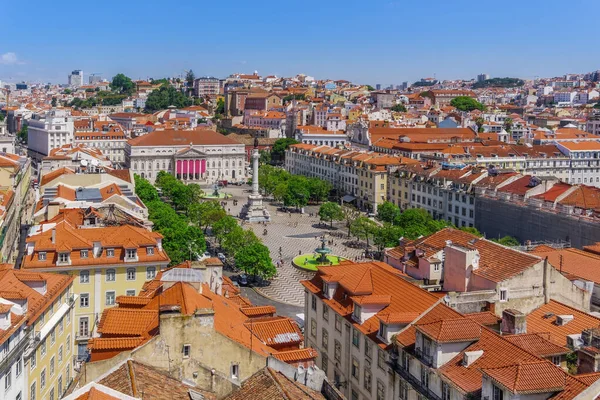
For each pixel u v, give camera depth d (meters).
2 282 96.06
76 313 131.25
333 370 107.00
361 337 95.88
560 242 194.62
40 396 92.06
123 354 70.88
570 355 73.44
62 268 129.50
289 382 65.00
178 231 180.12
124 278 134.38
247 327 86.56
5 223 155.00
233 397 62.94
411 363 80.31
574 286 96.00
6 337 77.44
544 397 61.16
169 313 71.06
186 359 71.19
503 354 70.44
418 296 94.06
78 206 166.75
